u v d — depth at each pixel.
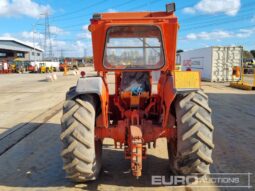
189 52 29.28
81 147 3.96
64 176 4.73
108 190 4.19
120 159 5.36
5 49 71.69
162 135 4.30
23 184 4.49
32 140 6.85
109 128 4.34
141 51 4.50
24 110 10.91
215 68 23.89
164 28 4.32
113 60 4.54
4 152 6.03
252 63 42.44
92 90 3.97
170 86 4.12
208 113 3.97
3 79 31.11
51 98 14.12
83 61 92.62
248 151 5.79
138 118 4.34
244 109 10.45
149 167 4.98
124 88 4.78
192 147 3.87
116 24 4.30
